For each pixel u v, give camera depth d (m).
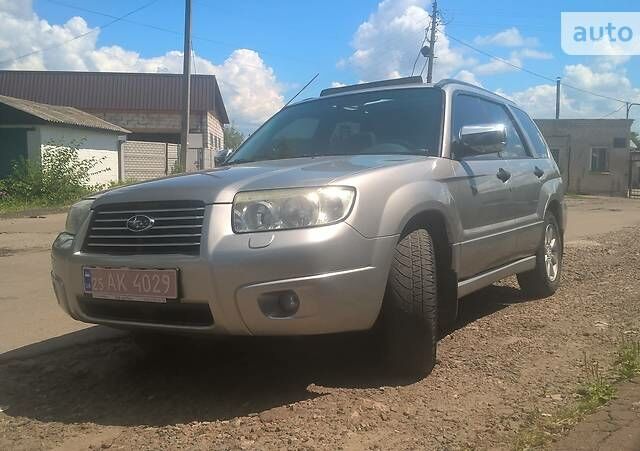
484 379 3.80
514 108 6.08
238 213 3.31
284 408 3.42
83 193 21.78
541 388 3.64
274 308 3.23
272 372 4.04
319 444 2.98
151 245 3.42
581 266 7.91
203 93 36.59
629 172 39.31
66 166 21.38
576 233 12.67
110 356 4.50
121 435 3.18
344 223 3.31
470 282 4.50
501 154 5.32
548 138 40.59
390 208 3.54
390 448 2.93
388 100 4.88
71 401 3.67
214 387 3.83
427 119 4.55
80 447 3.06
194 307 3.29
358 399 3.50
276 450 2.93
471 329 4.95
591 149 40.00
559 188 6.30
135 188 3.71
